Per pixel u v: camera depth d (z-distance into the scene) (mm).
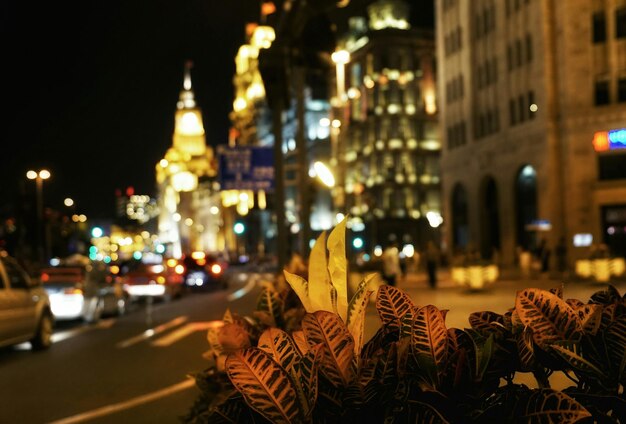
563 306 2166
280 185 14750
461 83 55906
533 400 1749
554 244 42938
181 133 180125
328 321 1963
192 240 165125
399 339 2158
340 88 33938
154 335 17016
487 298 23797
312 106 90000
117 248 143125
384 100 81438
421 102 82500
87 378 11172
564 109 43125
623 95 41812
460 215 56875
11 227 41719
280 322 4098
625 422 1949
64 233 53031
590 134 42188
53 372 11906
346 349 1940
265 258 92562
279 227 14914
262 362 1799
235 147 31219
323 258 2336
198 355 13195
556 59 44094
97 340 16594
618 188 40969
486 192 52719
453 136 57188
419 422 1770
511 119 48750
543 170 44312
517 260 45281
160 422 7941
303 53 11844
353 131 86188
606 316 2246
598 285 27844
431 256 31172
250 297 31062
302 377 1870
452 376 1955
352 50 86938
